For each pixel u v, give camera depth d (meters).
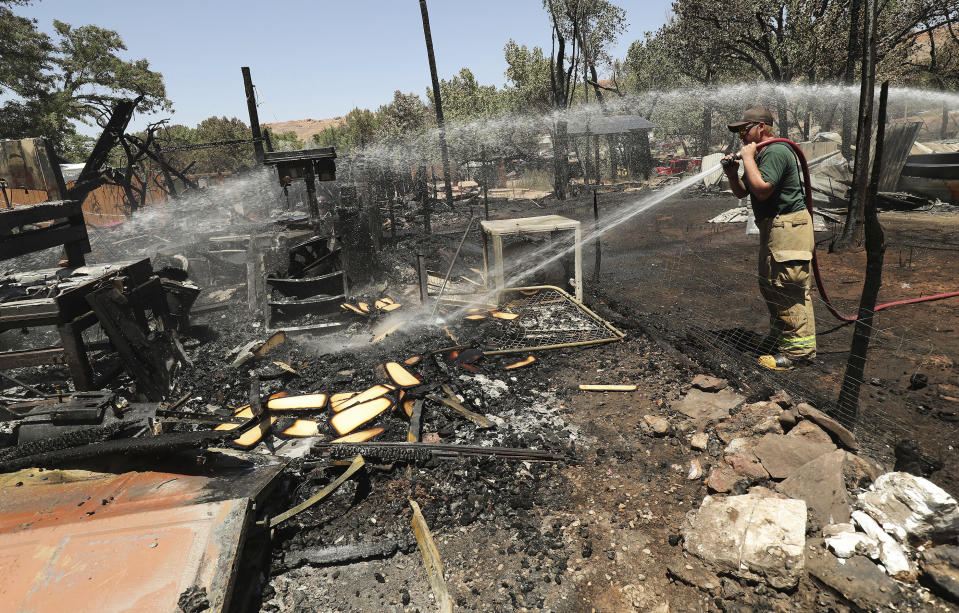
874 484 2.38
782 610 2.07
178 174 15.12
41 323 3.95
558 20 24.28
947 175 11.57
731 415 3.44
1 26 22.44
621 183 25.16
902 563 2.07
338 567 2.48
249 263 7.20
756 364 4.23
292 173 7.06
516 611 2.20
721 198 16.22
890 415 3.30
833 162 12.25
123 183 13.92
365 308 6.17
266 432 3.63
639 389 4.09
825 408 3.25
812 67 18.77
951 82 23.70
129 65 26.33
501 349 4.92
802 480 2.60
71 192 12.80
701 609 2.14
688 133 31.67
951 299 5.55
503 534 2.65
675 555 2.42
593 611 2.18
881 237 2.81
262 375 4.55
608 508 2.80
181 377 4.91
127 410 3.61
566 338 5.16
